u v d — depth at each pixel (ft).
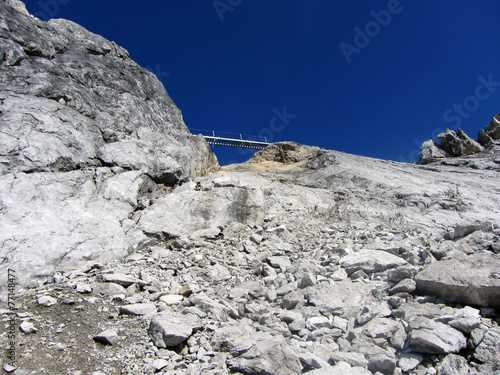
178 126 48.52
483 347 13.14
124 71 44.01
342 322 15.53
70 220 22.72
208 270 21.98
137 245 25.08
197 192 31.35
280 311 16.99
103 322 15.17
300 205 41.57
